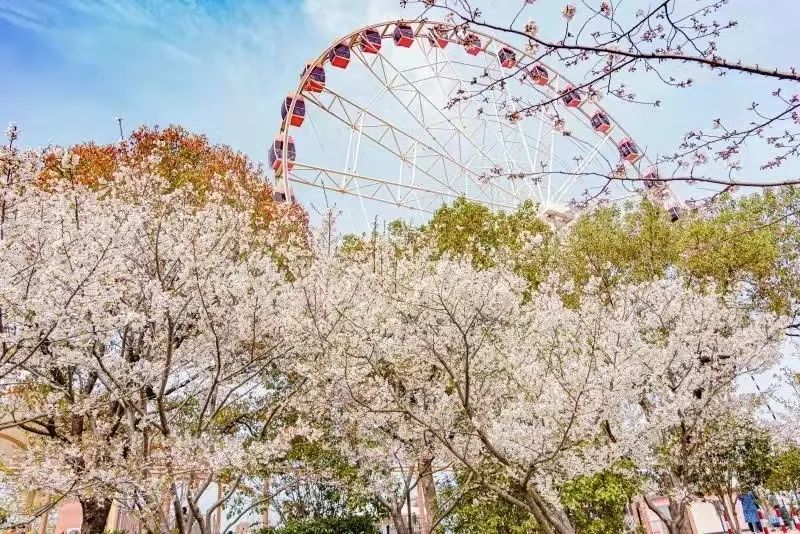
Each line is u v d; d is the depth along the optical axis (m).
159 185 11.13
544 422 7.98
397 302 8.79
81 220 8.76
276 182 24.83
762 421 11.91
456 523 11.55
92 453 7.55
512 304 8.90
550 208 21.64
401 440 9.57
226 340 9.28
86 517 9.10
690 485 10.48
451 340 9.11
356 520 11.99
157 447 8.57
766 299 12.91
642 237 13.32
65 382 9.02
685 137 3.76
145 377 8.02
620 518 10.30
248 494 10.27
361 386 9.09
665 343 10.59
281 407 9.89
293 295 9.05
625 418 8.98
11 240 7.41
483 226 15.29
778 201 12.48
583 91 3.84
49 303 6.63
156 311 7.85
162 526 7.28
